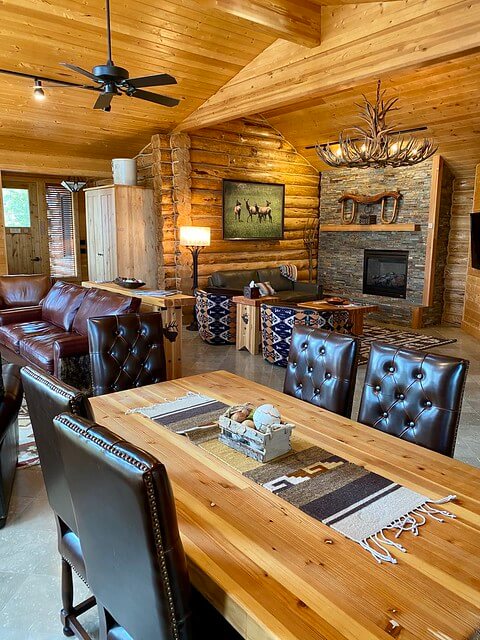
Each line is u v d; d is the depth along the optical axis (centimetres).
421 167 761
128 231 728
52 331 500
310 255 932
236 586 108
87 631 187
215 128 761
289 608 102
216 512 137
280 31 439
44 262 1022
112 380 262
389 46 416
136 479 99
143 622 114
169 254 748
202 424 200
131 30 479
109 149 751
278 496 145
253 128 810
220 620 133
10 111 600
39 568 221
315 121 762
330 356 239
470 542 125
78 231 1048
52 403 150
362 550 121
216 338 656
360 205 870
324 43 470
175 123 702
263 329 565
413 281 797
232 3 398
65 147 720
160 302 440
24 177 977
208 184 769
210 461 168
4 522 253
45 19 445
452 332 750
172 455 172
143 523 101
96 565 127
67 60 509
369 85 607
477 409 427
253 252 852
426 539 126
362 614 100
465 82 555
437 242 767
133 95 375
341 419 207
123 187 715
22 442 354
